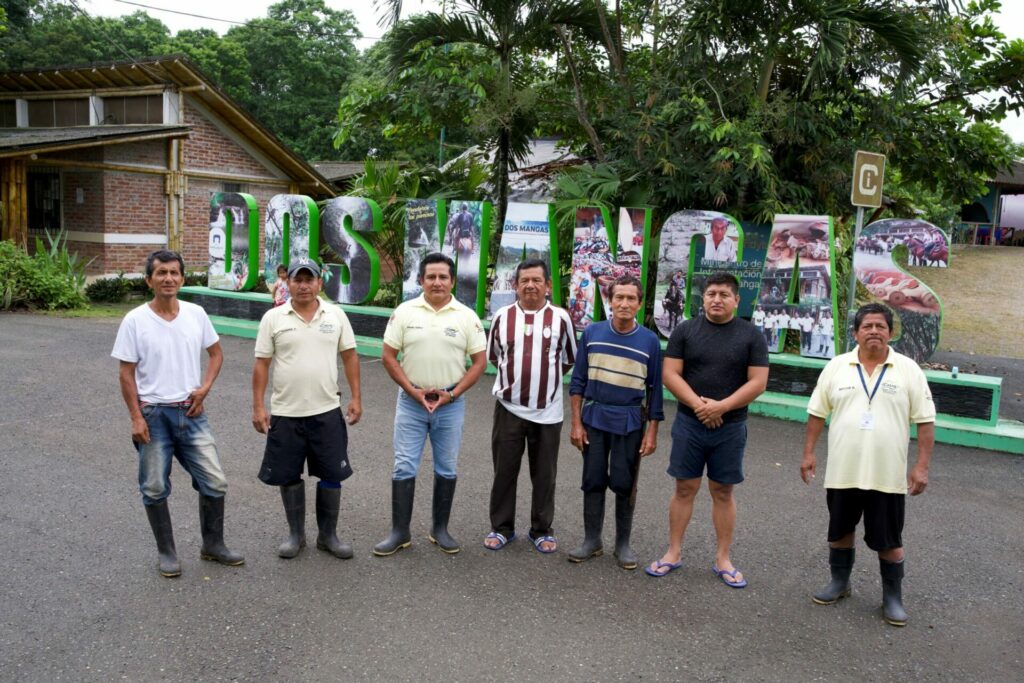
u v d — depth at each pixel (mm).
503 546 4926
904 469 4078
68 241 17203
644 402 4711
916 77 10242
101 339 11297
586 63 12578
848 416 4156
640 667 3635
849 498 4184
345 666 3572
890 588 4145
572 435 4770
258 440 6852
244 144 19188
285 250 11703
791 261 8586
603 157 11852
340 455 4621
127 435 6805
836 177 10867
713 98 10430
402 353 4781
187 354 4352
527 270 4793
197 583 4301
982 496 6152
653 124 10367
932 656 3826
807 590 4484
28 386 8344
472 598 4250
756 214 10531
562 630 3949
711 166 10125
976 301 17469
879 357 4164
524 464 6574
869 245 8203
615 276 9523
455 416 4820
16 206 15008
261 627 3881
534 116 12617
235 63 35188
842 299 10953
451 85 12453
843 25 9375
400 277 13234
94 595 4117
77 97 18641
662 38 11078
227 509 5348
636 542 5074
